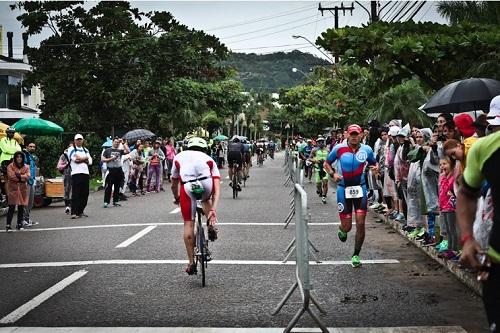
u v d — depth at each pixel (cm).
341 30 1115
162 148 2748
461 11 2070
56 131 2052
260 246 1030
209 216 780
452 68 1187
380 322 599
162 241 1088
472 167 345
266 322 602
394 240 1079
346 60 1143
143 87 3294
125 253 976
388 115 2095
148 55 3262
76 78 3108
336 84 2812
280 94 4944
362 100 2488
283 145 9881
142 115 3338
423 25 1200
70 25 3200
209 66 3447
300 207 577
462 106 998
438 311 638
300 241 580
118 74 3259
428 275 803
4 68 3688
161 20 3344
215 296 705
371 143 1481
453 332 564
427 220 1009
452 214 814
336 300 685
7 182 1284
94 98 3120
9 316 630
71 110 3173
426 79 1209
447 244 859
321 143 1809
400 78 1205
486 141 340
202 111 4203
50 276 821
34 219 1480
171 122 3897
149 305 668
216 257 935
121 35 3231
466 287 735
